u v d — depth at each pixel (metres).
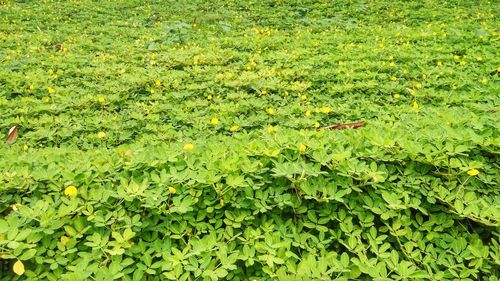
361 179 2.56
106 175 2.72
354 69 6.56
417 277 2.14
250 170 2.61
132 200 2.47
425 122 3.43
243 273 2.32
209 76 6.48
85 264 2.18
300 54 7.55
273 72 6.47
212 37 9.42
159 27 10.59
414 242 2.42
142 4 13.91
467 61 6.77
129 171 2.74
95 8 12.98
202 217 2.52
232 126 4.75
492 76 6.11
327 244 2.43
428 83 5.92
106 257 2.26
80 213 2.39
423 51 7.30
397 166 2.74
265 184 2.64
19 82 6.08
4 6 12.57
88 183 2.61
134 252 2.32
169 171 2.76
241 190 2.58
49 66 6.96
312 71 6.68
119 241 2.28
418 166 2.73
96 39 9.38
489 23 9.43
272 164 2.75
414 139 2.95
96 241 2.29
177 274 2.16
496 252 2.27
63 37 9.40
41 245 2.27
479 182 2.65
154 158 2.82
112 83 6.12
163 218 2.49
